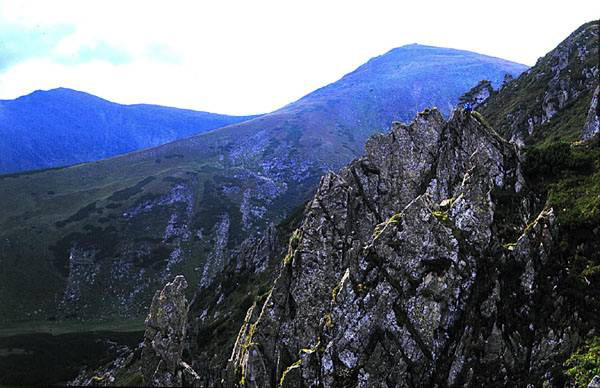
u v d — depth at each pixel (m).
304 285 45.06
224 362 58.03
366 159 52.78
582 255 33.84
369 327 35.97
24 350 120.25
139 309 174.12
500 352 31.98
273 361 42.50
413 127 52.69
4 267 182.50
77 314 167.62
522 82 128.50
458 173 47.59
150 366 48.31
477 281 35.22
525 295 33.84
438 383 32.47
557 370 29.50
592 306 31.11
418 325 34.44
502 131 106.88
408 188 49.47
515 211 39.34
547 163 42.72
